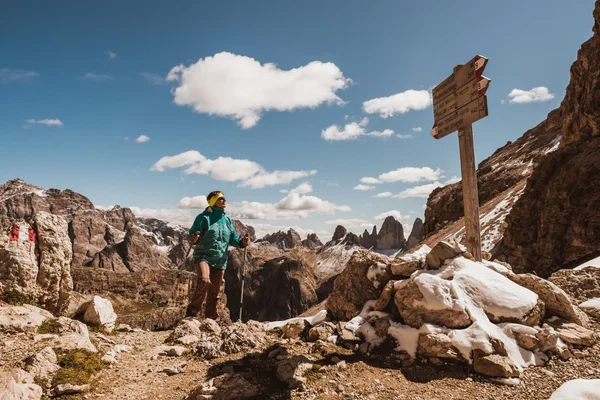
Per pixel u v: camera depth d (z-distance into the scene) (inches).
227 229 418.0
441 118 378.6
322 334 293.9
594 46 2301.9
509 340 241.9
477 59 321.1
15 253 346.0
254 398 203.6
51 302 367.9
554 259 1665.8
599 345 250.8
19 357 238.1
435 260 306.3
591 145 1920.5
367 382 219.6
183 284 7445.9
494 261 350.9
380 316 292.0
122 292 7130.9
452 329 251.1
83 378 221.5
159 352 289.4
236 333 298.2
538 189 2105.1
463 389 208.8
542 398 197.3
